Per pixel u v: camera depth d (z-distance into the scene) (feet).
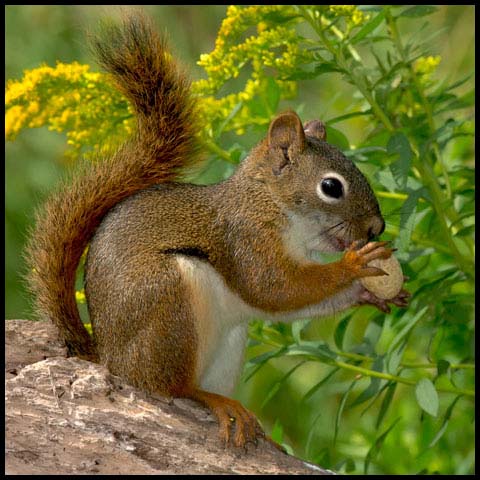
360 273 32.48
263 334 37.04
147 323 30.35
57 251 31.65
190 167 33.76
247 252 33.06
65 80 37.73
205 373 33.04
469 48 52.24
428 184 36.29
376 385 35.29
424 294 36.83
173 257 31.09
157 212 32.19
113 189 32.40
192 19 57.93
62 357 29.89
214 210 33.09
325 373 50.60
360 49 49.70
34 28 56.80
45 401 27.76
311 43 37.19
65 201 32.12
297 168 33.37
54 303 31.48
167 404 29.63
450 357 41.09
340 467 37.35
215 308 31.73
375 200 33.73
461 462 41.57
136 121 34.06
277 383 36.45
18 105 37.88
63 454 27.12
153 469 27.55
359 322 45.93
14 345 30.55
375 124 39.17
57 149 55.72
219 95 55.01
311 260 34.37
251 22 37.22
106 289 30.78
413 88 38.65
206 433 28.84
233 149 37.81
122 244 31.17
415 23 53.93
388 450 43.65
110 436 27.53
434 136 35.99
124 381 29.58
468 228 36.60
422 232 39.63
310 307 33.30
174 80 33.40
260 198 33.42
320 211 33.24
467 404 42.55
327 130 37.45
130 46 33.32
